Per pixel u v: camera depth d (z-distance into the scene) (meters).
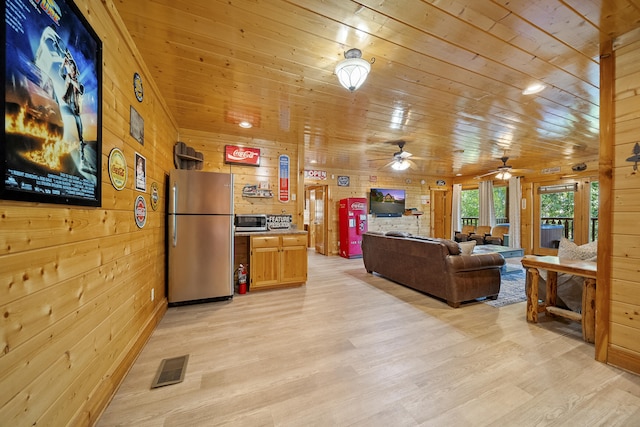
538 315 2.82
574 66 2.16
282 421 1.37
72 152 1.14
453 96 2.73
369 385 1.66
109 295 1.55
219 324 2.57
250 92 2.65
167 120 3.04
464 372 1.79
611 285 1.87
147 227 2.30
